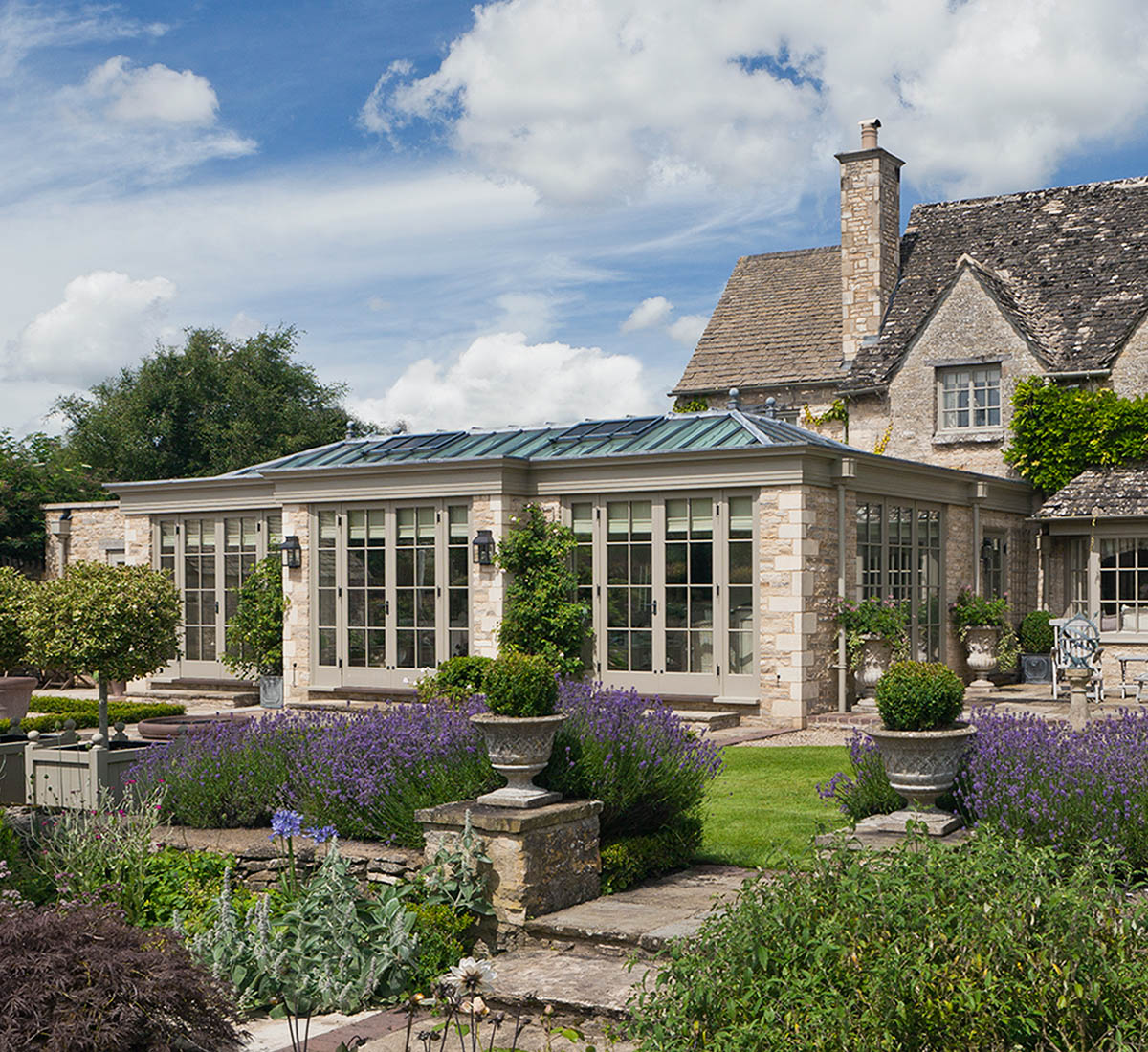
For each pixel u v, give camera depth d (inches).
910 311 1003.3
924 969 161.2
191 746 377.4
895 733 321.7
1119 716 365.7
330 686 763.4
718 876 332.2
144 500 874.1
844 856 202.4
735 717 640.4
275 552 823.7
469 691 636.7
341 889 271.9
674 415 750.5
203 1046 199.9
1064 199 1031.0
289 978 255.6
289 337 1722.4
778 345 1099.3
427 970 263.4
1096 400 866.8
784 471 633.6
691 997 176.2
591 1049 195.3
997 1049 159.9
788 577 632.4
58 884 302.8
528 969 264.5
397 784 324.5
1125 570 816.9
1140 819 286.4
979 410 936.3
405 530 737.6
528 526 701.3
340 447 845.8
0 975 185.8
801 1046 158.6
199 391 1615.4
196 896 305.7
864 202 1013.2
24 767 410.3
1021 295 966.4
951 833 313.3
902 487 726.5
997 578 871.1
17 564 1080.2
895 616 652.7
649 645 677.9
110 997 185.9
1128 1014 163.2
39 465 1352.1
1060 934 171.5
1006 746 328.2
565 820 300.5
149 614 495.2
